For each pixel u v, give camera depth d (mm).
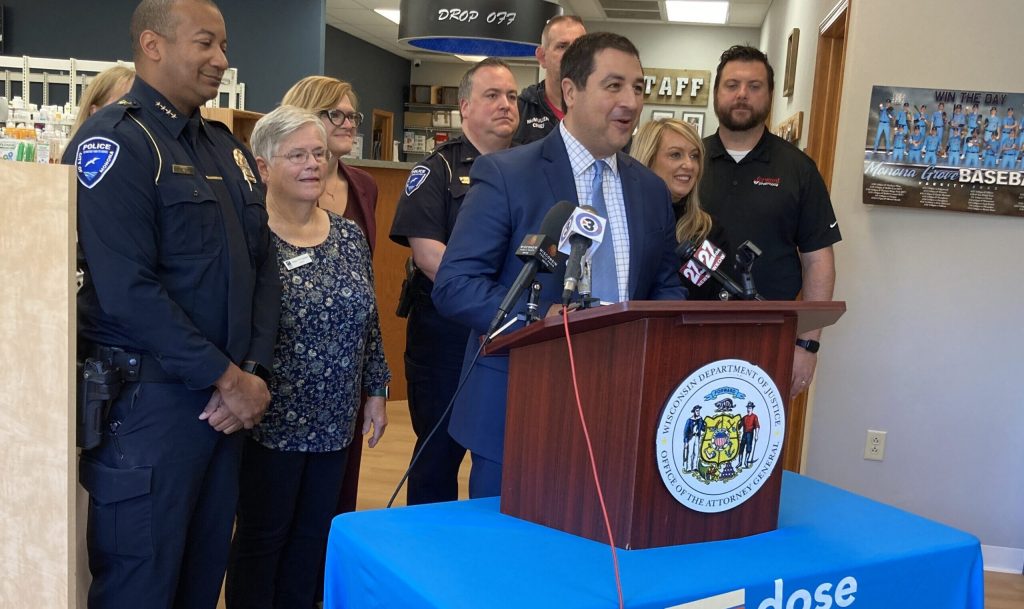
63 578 1692
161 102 1741
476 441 1662
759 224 2639
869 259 3275
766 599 1163
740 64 2600
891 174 3191
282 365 2094
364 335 2258
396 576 1141
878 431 3328
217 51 1764
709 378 1210
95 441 1670
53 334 1645
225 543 1890
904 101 3170
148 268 1655
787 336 1272
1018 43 3100
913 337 3279
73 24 8297
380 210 4906
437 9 3830
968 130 3141
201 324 1738
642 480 1191
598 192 1703
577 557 1188
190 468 1732
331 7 11117
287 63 8352
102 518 1693
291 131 2107
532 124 3010
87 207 1623
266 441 2113
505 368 1642
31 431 1683
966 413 3273
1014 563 3283
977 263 3215
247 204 1869
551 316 1211
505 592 1078
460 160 2578
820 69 4551
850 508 1493
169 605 1740
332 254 2209
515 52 4156
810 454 3387
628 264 1712
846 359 3326
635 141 2434
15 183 1631
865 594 1260
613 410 1206
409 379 2684
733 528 1292
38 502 1692
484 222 1654
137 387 1680
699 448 1227
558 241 1395
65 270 1619
